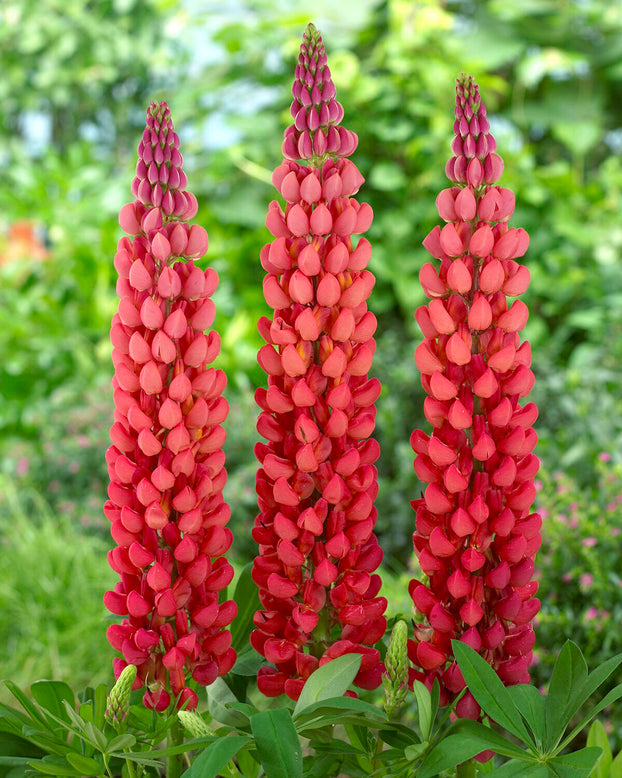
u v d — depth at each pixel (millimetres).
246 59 3807
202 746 798
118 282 859
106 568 2328
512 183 3490
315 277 845
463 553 837
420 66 3506
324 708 797
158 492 836
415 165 3568
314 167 855
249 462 2865
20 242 3961
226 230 3662
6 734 879
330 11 3676
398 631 828
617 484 1677
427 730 814
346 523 858
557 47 3938
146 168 852
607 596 1455
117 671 869
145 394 844
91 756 882
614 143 4254
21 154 4340
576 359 3084
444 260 854
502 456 844
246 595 990
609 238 3422
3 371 3785
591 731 948
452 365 842
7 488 3021
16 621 2127
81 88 5281
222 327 3383
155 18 4902
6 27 4848
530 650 865
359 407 861
